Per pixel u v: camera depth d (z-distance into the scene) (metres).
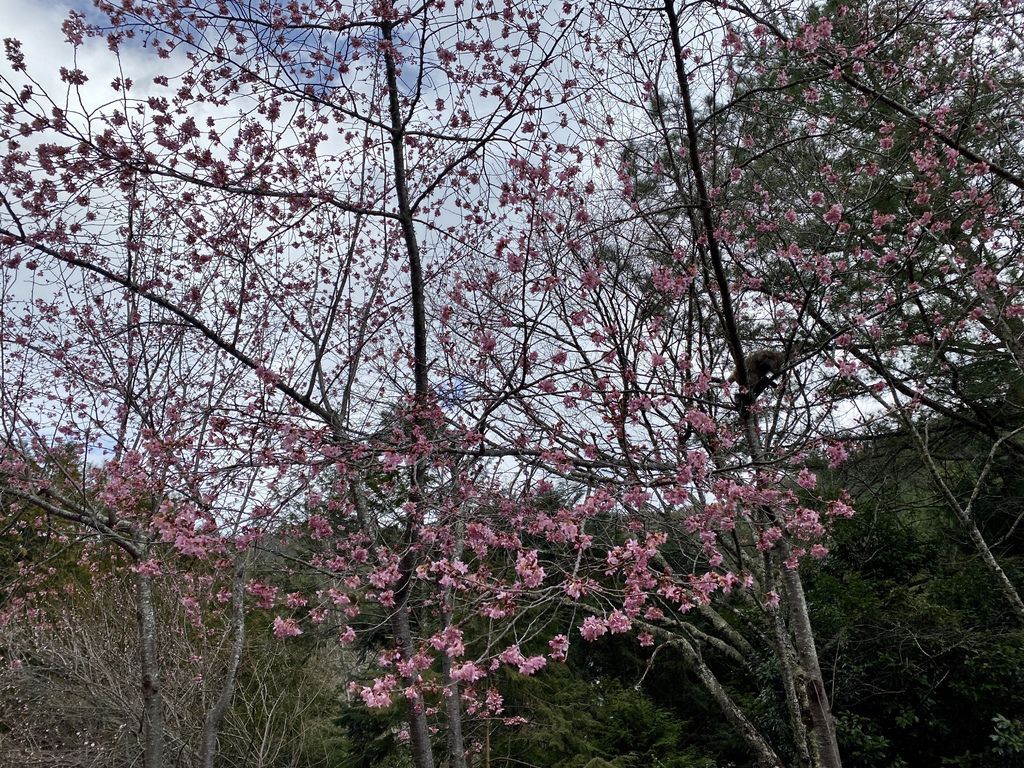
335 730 12.52
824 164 6.12
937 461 9.57
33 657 9.56
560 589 3.37
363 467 4.00
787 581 5.11
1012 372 8.14
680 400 4.63
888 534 9.41
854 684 8.15
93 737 9.24
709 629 10.64
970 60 6.67
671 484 3.75
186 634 9.02
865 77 6.16
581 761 8.29
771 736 8.92
